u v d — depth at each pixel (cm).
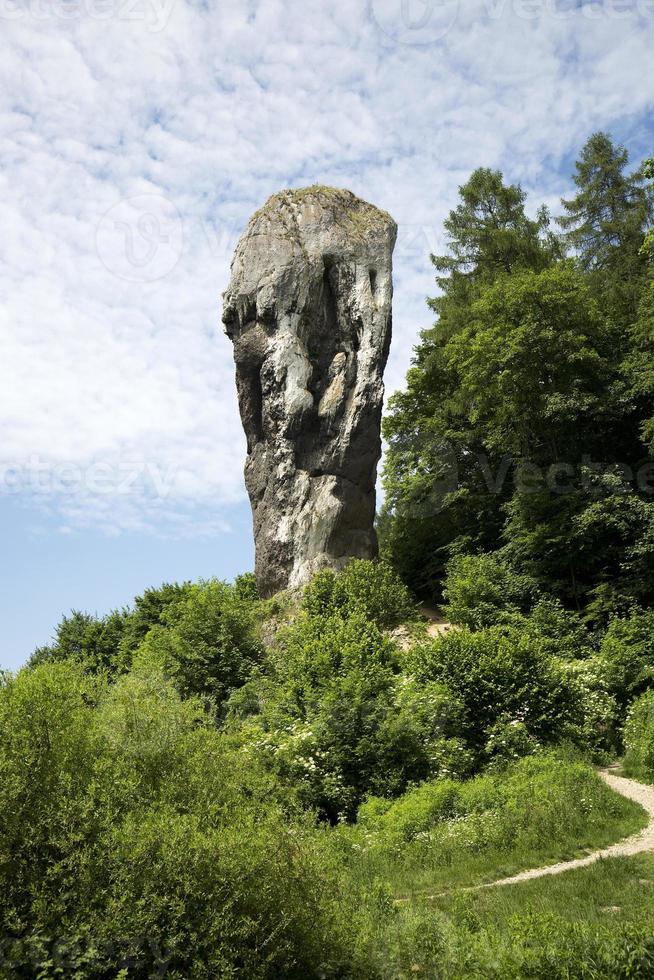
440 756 1781
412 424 4584
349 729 1764
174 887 697
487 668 2066
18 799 709
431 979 761
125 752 867
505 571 3262
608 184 4859
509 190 4872
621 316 4244
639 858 1174
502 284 3847
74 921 660
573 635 2759
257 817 845
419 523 4384
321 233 4097
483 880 1192
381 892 938
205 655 2548
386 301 4084
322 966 732
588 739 2073
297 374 3938
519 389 3603
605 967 702
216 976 674
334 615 2950
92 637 4088
